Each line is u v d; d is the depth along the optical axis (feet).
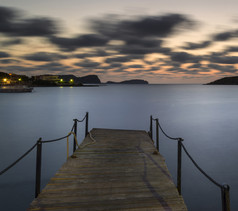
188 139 44.50
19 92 253.24
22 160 30.89
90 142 25.63
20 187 22.57
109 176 15.64
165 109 102.68
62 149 36.47
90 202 12.03
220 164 29.71
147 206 11.74
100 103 133.39
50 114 81.56
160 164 18.25
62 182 14.55
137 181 14.82
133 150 22.53
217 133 50.26
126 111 94.22
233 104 128.88
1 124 59.98
